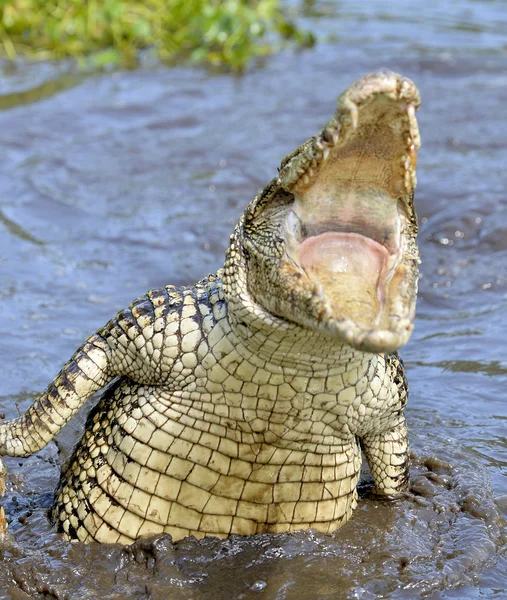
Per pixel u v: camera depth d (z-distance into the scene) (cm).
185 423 1546
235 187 3372
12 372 2259
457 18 5416
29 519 1709
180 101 4216
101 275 2773
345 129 1275
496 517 1723
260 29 4788
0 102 4125
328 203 1388
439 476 1847
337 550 1609
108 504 1600
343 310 1323
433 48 4888
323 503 1620
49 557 1600
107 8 4747
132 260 2859
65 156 3612
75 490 1648
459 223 3050
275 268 1384
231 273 1474
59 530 1667
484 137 3816
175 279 2734
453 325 2548
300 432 1534
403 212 1410
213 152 3666
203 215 3159
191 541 1589
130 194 3319
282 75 4566
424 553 1620
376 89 1244
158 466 1563
